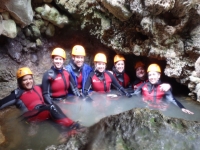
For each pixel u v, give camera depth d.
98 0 3.71
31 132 2.44
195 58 3.50
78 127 2.54
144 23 3.29
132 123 1.76
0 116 2.92
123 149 1.58
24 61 4.53
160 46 3.56
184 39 3.53
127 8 3.33
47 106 2.97
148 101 3.77
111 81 4.36
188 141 1.61
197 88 3.48
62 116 2.74
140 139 1.63
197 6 3.18
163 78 4.40
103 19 3.97
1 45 4.19
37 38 4.62
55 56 3.67
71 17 4.60
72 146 1.83
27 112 3.02
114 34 4.04
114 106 3.51
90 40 5.04
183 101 3.64
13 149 2.04
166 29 3.33
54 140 2.22
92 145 1.70
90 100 3.76
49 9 4.28
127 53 4.17
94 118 2.98
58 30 4.96
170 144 1.58
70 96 3.96
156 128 1.69
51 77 3.63
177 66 3.58
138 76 4.49
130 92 4.29
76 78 4.20
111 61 5.06
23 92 3.33
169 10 3.18
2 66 4.10
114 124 1.83
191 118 2.94
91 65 5.12
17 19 3.71
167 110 3.28
